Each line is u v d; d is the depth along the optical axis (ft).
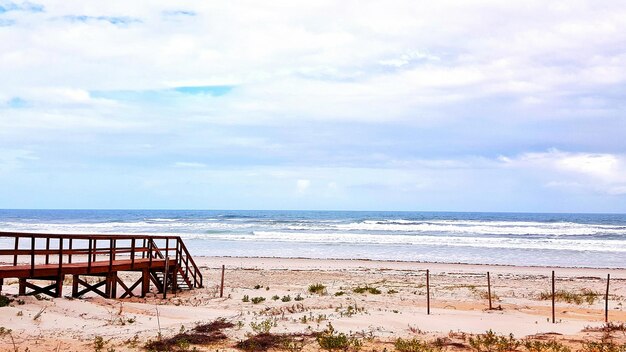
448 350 37.50
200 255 138.51
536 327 48.39
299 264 116.78
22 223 311.06
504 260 133.28
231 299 63.62
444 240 187.21
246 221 316.40
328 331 42.22
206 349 36.65
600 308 63.31
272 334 40.91
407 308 58.39
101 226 271.08
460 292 74.84
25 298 49.67
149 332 41.98
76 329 42.29
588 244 176.24
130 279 82.69
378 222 303.07
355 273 99.25
